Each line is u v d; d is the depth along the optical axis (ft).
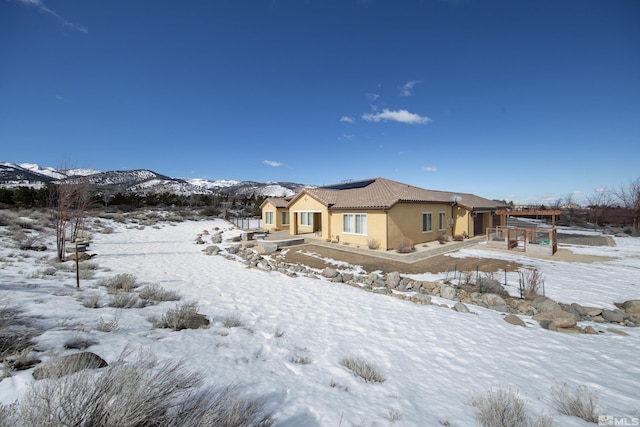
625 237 80.43
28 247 45.39
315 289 32.50
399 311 25.84
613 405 12.39
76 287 25.63
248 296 28.60
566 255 54.19
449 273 42.47
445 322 23.45
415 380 14.15
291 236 79.36
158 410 7.66
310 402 10.94
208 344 15.61
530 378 14.98
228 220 120.26
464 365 16.25
